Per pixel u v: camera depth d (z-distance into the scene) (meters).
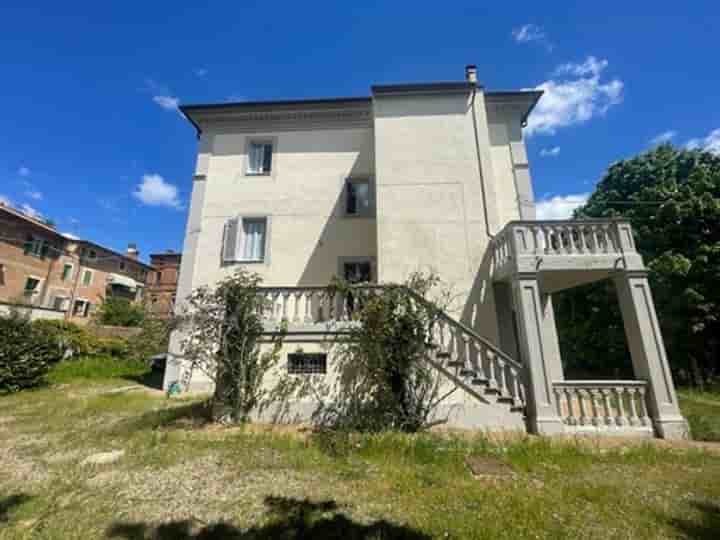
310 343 7.51
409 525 3.12
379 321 6.96
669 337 13.65
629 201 18.12
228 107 12.87
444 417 6.82
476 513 3.36
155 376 14.74
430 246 9.78
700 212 13.66
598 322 16.45
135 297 34.41
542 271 7.51
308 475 4.32
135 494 3.75
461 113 10.88
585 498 3.71
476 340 7.29
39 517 3.24
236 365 7.32
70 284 28.03
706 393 11.19
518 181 11.58
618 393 6.63
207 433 6.28
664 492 3.86
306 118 13.14
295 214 12.25
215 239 12.12
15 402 9.19
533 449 5.29
